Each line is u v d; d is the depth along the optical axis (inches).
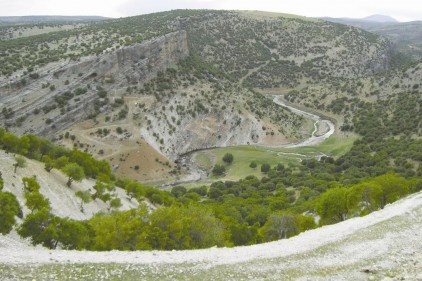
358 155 5319.9
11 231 1731.1
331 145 6732.3
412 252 1096.2
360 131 6820.9
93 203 2945.4
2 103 5506.9
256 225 2466.8
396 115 6879.9
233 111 7495.1
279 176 5073.8
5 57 6264.8
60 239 1558.8
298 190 4188.0
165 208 1531.7
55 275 869.8
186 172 5841.5
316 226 2124.8
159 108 6668.3
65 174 3026.6
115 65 6584.6
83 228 1622.8
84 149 5570.9
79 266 921.5
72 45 7175.2
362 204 2144.4
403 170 4276.6
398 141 5669.3
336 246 1143.6
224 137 7150.6
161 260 997.8
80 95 6072.8
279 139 7352.4
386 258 1061.1
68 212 2539.4
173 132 6614.2
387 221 1348.4
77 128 5846.5
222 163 6136.8
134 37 7372.1
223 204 3430.1
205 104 7327.8
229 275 941.8
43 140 3732.8
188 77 7716.5
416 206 1509.6
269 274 959.6
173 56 7726.4
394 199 2111.2
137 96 6633.9
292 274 964.0
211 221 1595.7
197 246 1470.2
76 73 6225.4
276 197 3809.1
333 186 3713.1
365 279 945.5
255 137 7381.9
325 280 936.9
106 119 6092.5
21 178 2591.0
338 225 1381.6
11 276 840.3
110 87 6456.7
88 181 3410.4
